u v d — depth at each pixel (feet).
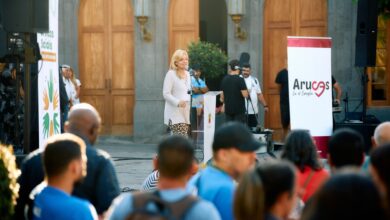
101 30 120.98
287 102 95.81
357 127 85.05
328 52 65.67
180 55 74.08
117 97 120.88
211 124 71.51
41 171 32.48
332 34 111.55
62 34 120.78
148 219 20.38
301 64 65.31
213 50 108.78
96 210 31.45
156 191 22.52
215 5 135.13
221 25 134.82
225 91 85.30
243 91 85.05
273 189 22.33
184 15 118.32
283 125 96.48
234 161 27.53
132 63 120.47
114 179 31.65
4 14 54.08
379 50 110.52
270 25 114.83
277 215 22.62
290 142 33.63
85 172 28.89
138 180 76.89
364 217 16.92
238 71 86.63
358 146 31.78
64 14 120.78
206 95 71.56
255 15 114.83
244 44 114.83
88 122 32.42
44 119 56.95
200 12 135.44
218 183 27.22
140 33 118.42
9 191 30.48
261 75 114.83
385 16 91.81
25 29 53.78
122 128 120.98
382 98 110.93
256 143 27.71
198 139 77.25
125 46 120.57
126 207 22.02
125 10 120.47
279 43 114.73
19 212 32.48
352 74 110.22
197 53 107.86
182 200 21.66
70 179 27.91
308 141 33.53
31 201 30.66
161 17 118.11
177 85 74.23
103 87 121.29
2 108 64.69
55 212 27.09
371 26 86.58
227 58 111.75
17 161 45.03
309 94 65.57
